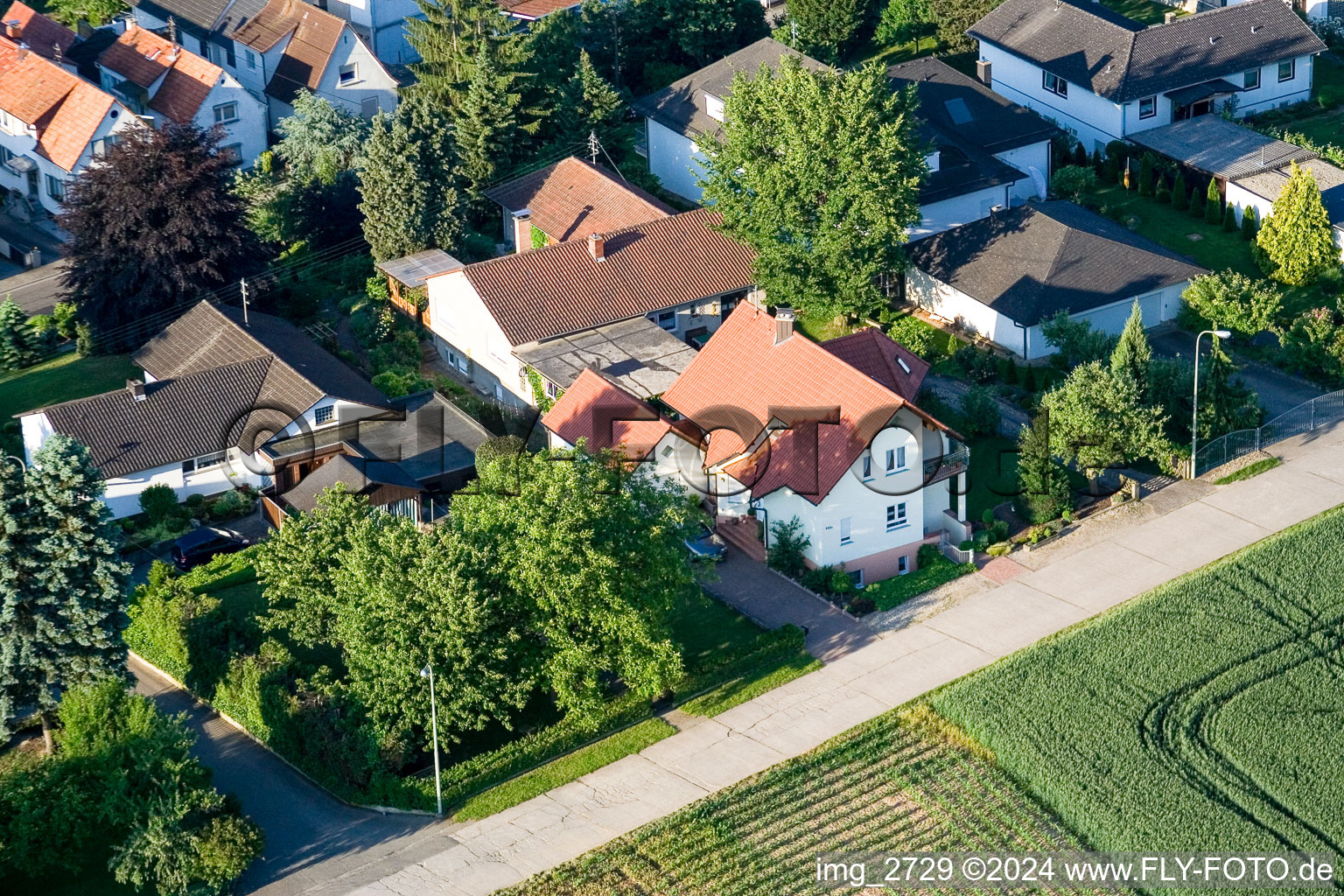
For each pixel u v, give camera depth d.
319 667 69.62
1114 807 62.94
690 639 72.75
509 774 65.56
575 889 59.81
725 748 66.62
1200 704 67.88
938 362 92.44
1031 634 72.19
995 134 106.50
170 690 71.88
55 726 68.44
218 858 59.41
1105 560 76.75
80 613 65.31
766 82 91.75
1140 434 79.38
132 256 93.88
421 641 63.97
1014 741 65.94
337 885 60.53
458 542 64.94
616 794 64.38
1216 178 102.81
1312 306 94.75
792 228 90.50
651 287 92.88
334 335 96.50
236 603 75.50
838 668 70.81
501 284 90.88
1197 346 80.44
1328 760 65.19
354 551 66.12
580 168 103.44
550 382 85.69
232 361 87.50
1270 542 76.88
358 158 104.25
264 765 67.06
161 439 82.62
